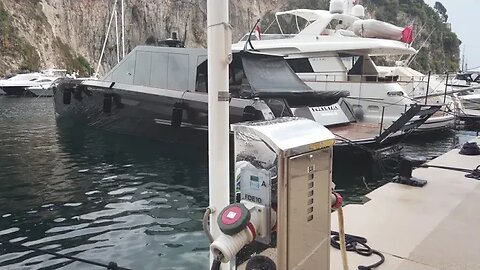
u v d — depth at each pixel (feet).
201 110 27.99
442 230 10.28
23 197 21.49
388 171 26.55
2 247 15.24
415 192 13.44
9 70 134.92
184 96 28.81
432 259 8.71
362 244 9.32
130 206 19.98
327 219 6.71
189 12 206.28
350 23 49.14
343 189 23.81
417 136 43.27
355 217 11.17
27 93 108.06
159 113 30.14
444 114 44.09
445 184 14.40
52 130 44.93
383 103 38.17
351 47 41.52
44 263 13.96
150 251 14.85
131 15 188.96
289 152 5.69
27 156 31.50
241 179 6.41
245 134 6.26
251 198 6.29
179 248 15.08
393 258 8.77
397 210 11.71
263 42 45.47
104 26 179.32
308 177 6.18
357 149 25.35
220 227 5.66
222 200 7.14
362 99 36.86
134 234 16.46
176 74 30.83
